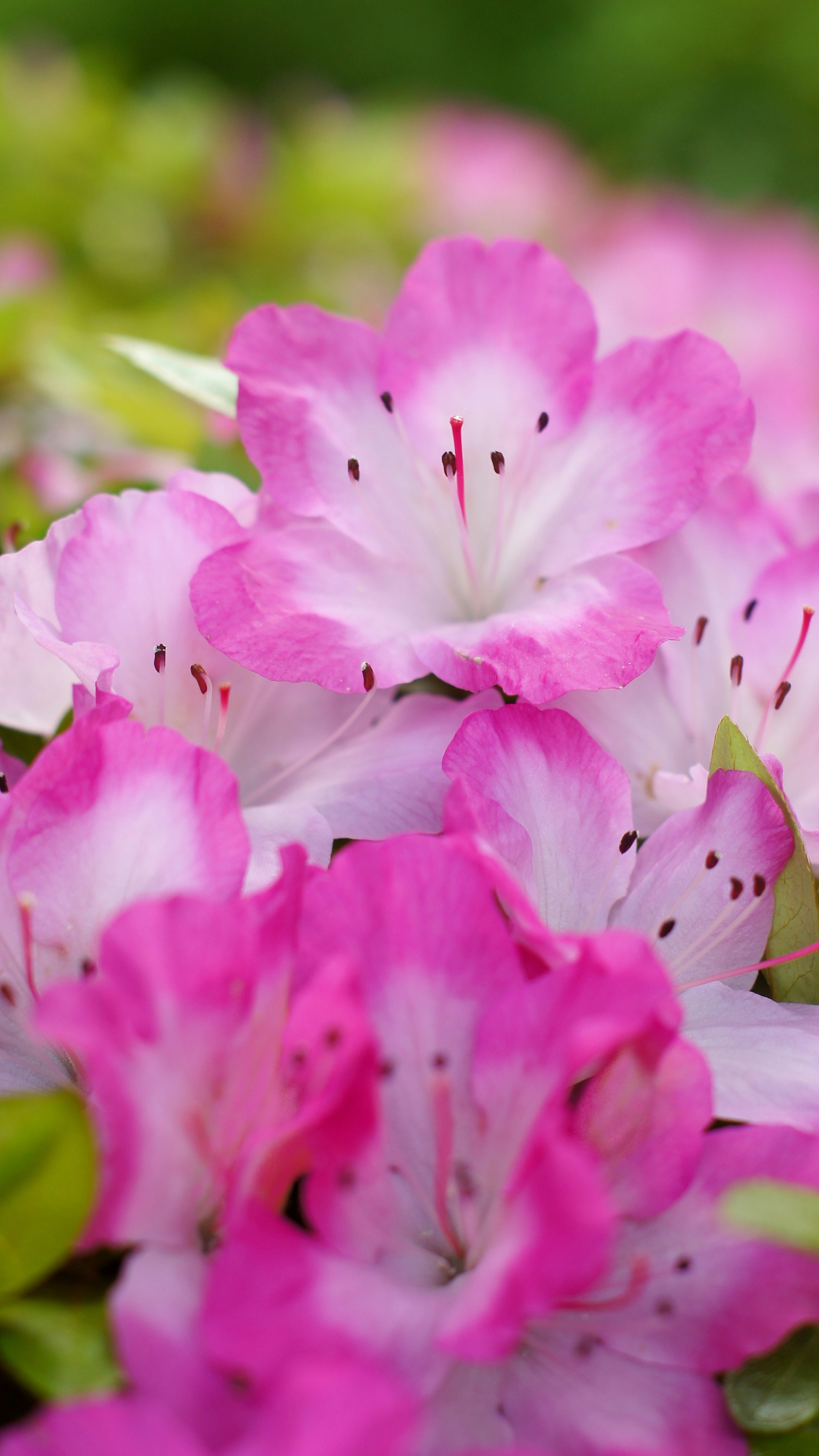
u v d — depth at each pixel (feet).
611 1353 0.85
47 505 1.22
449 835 0.87
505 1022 0.85
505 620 0.95
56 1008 0.81
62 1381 0.82
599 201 2.77
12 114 2.16
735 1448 0.83
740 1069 0.88
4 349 1.36
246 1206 0.82
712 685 0.98
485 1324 0.80
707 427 0.96
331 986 0.81
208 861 0.86
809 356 2.26
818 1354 0.85
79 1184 0.83
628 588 0.95
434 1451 0.82
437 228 2.39
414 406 0.99
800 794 0.98
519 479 0.98
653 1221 0.86
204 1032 0.83
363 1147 0.84
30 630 0.90
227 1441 0.80
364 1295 0.82
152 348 1.10
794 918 0.92
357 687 0.92
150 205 2.17
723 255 2.43
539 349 0.99
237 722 0.95
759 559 1.00
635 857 0.92
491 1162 0.85
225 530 0.94
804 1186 0.84
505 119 3.14
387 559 0.97
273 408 0.97
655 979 0.83
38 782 0.86
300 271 2.19
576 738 0.91
